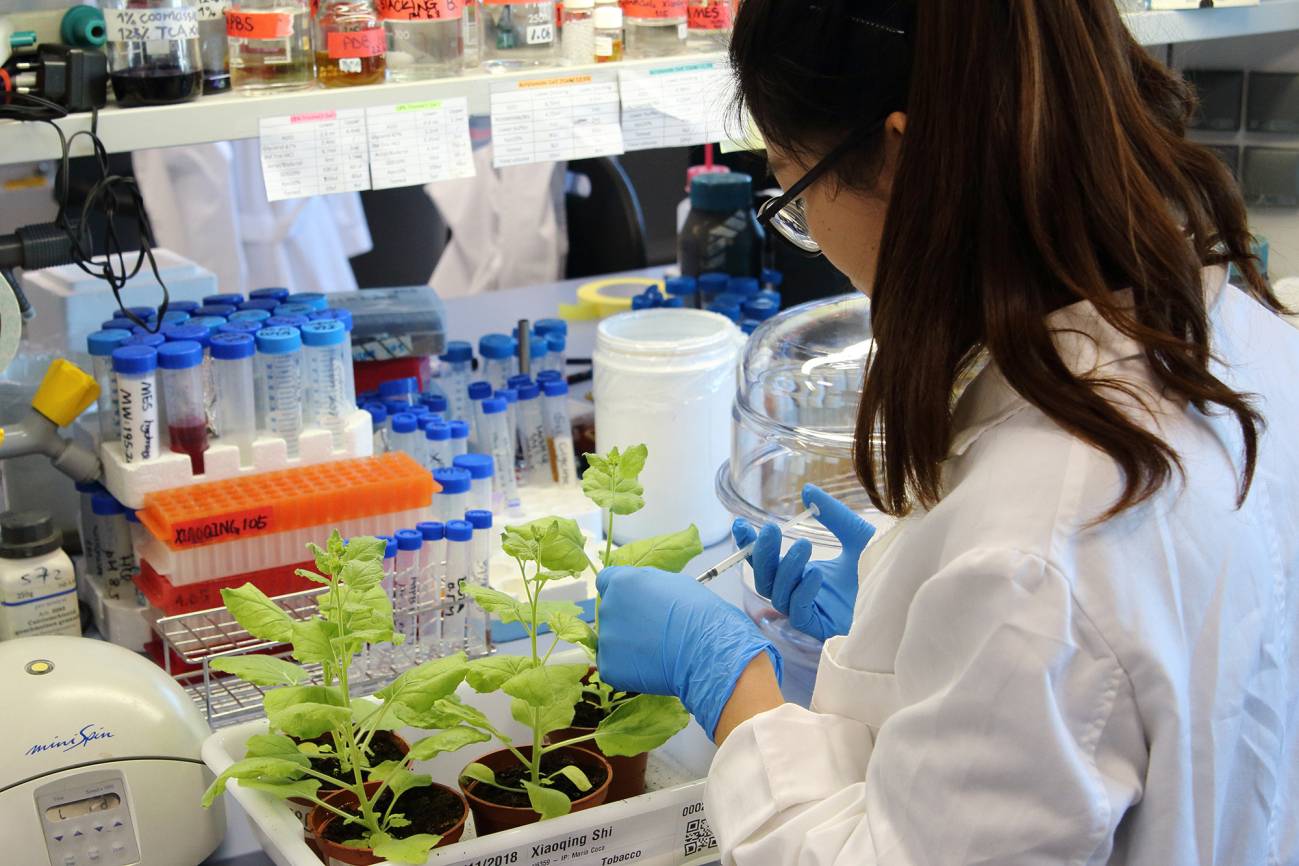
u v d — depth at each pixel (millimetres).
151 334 1521
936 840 794
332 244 4012
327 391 1595
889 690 930
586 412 2221
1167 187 810
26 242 1378
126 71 1408
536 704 1053
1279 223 2168
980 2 738
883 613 918
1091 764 771
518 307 2914
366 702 1143
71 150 1359
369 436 1632
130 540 1566
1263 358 914
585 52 1701
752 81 874
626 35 1784
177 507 1433
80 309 1784
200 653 1404
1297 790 915
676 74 1702
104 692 1169
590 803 1138
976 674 774
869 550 1064
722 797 968
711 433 1783
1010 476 802
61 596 1450
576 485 1927
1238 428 844
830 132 855
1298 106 2080
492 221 4070
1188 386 780
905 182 784
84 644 1236
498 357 2023
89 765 1135
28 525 1429
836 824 876
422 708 1032
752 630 1113
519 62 1688
